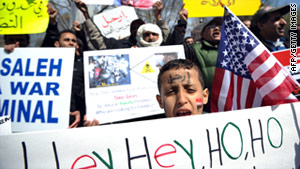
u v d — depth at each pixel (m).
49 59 2.45
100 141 1.10
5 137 1.03
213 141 1.21
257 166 1.27
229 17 1.53
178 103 1.42
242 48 1.50
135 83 2.52
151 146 1.14
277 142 1.31
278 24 3.00
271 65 1.45
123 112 2.46
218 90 1.62
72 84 2.56
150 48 2.60
